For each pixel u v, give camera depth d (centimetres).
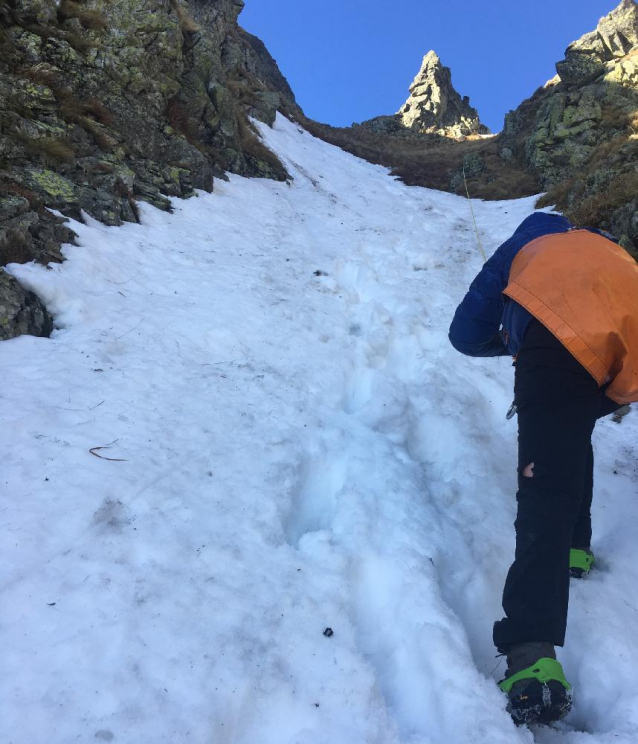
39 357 396
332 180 1591
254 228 904
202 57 1173
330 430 363
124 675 187
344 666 203
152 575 231
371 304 623
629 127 1653
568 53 2147
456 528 281
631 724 184
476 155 2211
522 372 203
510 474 341
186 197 908
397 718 191
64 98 784
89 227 634
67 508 261
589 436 195
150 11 995
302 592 235
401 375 490
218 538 258
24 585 218
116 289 539
